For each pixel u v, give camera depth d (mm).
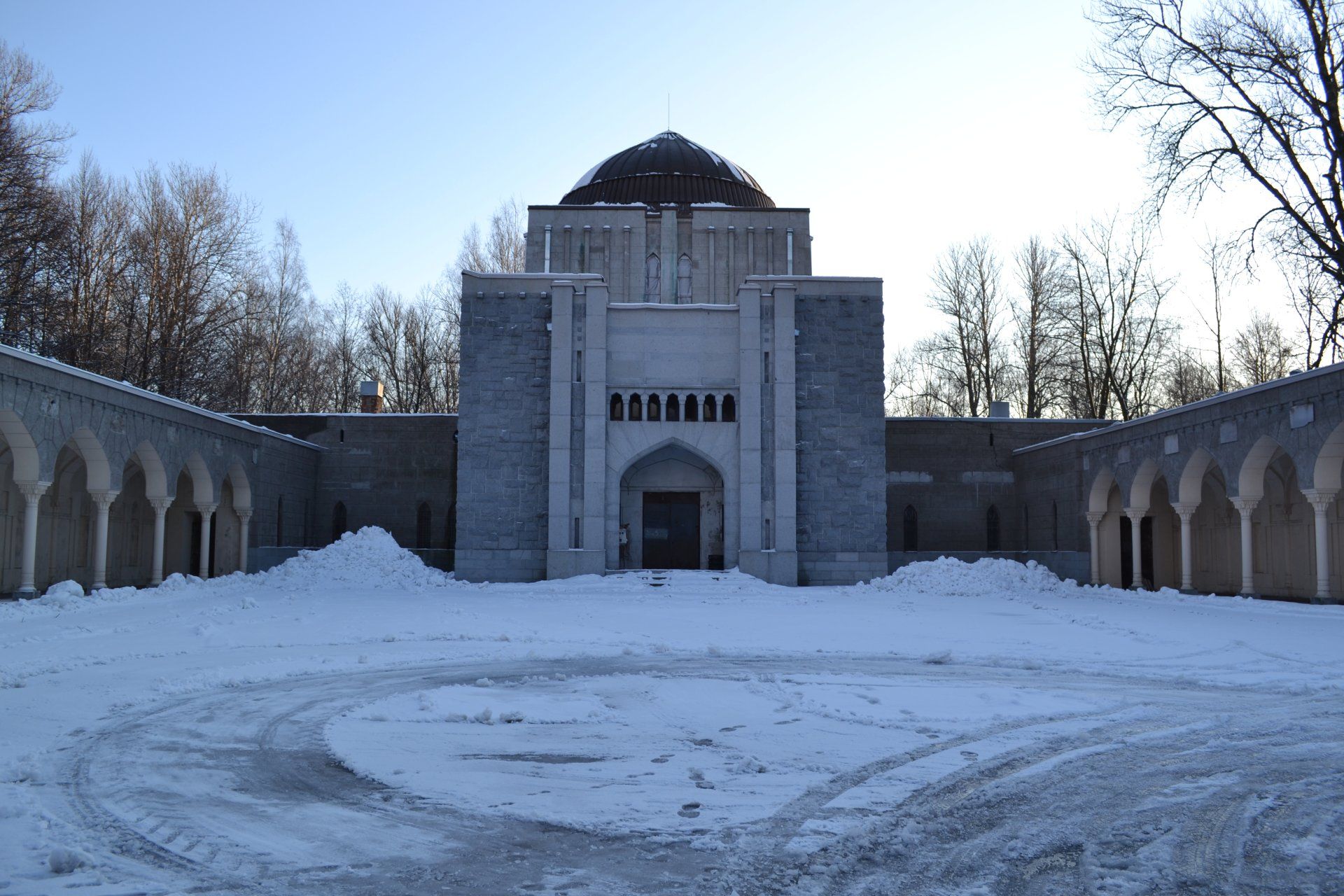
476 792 8539
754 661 17297
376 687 14156
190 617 23406
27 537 27094
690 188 49062
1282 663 16688
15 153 41500
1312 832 7449
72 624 21828
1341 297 31438
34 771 9156
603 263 45281
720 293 45625
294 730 11086
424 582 35906
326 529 47656
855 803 8188
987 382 63094
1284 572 35312
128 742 10414
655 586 34500
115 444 30719
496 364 39625
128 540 39219
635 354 39531
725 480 39156
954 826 7586
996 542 49000
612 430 39094
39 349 44438
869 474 39688
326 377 69500
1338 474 27672
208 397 54062
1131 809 8039
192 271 52750
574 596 31641
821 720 11711
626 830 7473
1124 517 43031
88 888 6152
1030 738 10648
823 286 40344
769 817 7785
